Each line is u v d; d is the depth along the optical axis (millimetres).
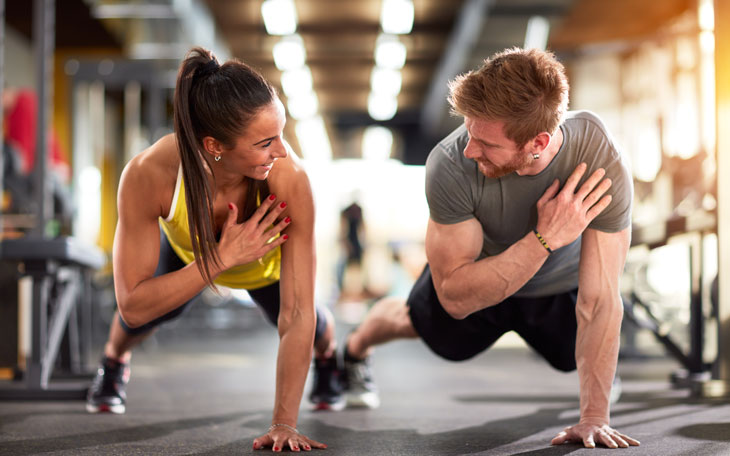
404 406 2570
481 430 2031
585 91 9352
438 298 1943
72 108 7152
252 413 2400
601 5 7863
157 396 2906
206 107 1560
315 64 10828
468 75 1614
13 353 3348
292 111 13195
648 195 4980
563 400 2762
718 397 2674
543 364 4531
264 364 4539
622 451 1640
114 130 11945
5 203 4359
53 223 4312
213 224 1695
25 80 10250
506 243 1883
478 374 3902
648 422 2084
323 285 15070
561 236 1696
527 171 1715
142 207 1767
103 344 5957
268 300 2156
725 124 2633
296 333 1771
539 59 1573
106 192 11656
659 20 8219
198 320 8078
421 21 9203
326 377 2486
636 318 3203
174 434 1979
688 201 4215
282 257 1802
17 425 2131
